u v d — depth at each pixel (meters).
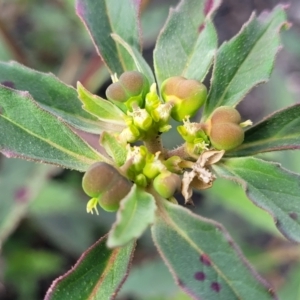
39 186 0.11
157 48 0.06
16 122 0.05
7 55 0.12
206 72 0.06
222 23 0.17
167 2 0.16
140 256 0.13
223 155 0.05
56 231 0.12
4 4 0.14
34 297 0.13
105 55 0.06
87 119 0.06
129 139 0.05
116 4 0.06
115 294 0.05
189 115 0.05
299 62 0.16
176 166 0.05
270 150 0.05
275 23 0.06
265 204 0.05
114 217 0.13
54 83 0.06
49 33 0.14
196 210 0.13
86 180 0.05
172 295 0.11
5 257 0.13
